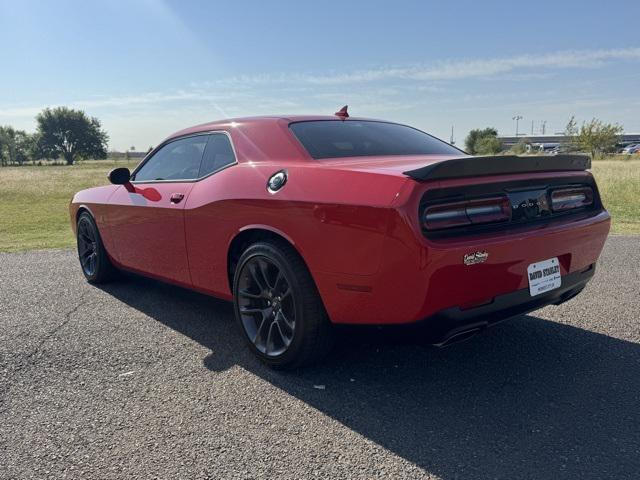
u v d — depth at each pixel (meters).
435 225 2.41
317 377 2.99
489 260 2.49
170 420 2.54
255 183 3.09
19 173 38.66
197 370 3.12
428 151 3.56
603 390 2.79
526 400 2.69
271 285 3.07
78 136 127.12
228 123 3.71
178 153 4.05
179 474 2.10
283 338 3.00
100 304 4.52
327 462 2.17
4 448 2.32
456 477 2.06
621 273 5.38
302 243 2.76
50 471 2.14
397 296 2.46
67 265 6.36
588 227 3.01
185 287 3.90
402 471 2.10
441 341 2.56
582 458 2.17
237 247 3.33
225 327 3.89
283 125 3.38
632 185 16.36
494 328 3.77
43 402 2.74
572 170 3.12
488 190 2.61
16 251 7.73
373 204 2.45
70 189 23.94
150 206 3.96
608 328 3.74
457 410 2.60
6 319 4.14
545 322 3.88
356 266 2.54
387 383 2.91
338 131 3.47
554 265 2.87
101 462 2.20
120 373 3.09
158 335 3.72
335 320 2.75
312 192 2.73
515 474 2.07
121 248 4.58
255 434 2.39
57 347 3.51
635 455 2.18
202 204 3.43
